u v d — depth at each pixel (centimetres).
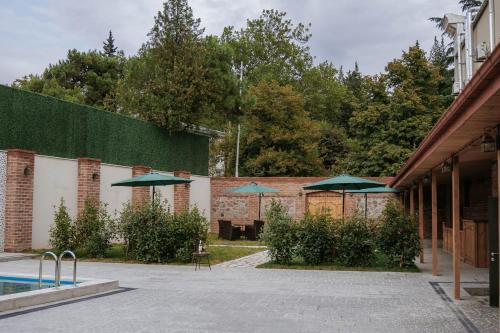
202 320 733
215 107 2923
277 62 4997
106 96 4066
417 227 1441
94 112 2036
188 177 2705
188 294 965
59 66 4362
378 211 2680
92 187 1962
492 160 1216
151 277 1212
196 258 1521
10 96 1641
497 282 865
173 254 1562
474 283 1142
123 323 707
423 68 3534
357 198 2688
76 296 923
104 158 2086
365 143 3578
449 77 3766
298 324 714
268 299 918
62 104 1862
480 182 1953
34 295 838
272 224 1525
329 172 4275
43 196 1756
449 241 2033
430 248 2261
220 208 2920
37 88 3984
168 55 2770
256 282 1144
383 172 3388
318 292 1005
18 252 1609
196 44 2808
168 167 2573
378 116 3475
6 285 1004
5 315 754
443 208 2734
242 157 4144
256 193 2844
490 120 594
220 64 2888
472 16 1240
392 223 1447
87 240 1616
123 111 2973
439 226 2731
